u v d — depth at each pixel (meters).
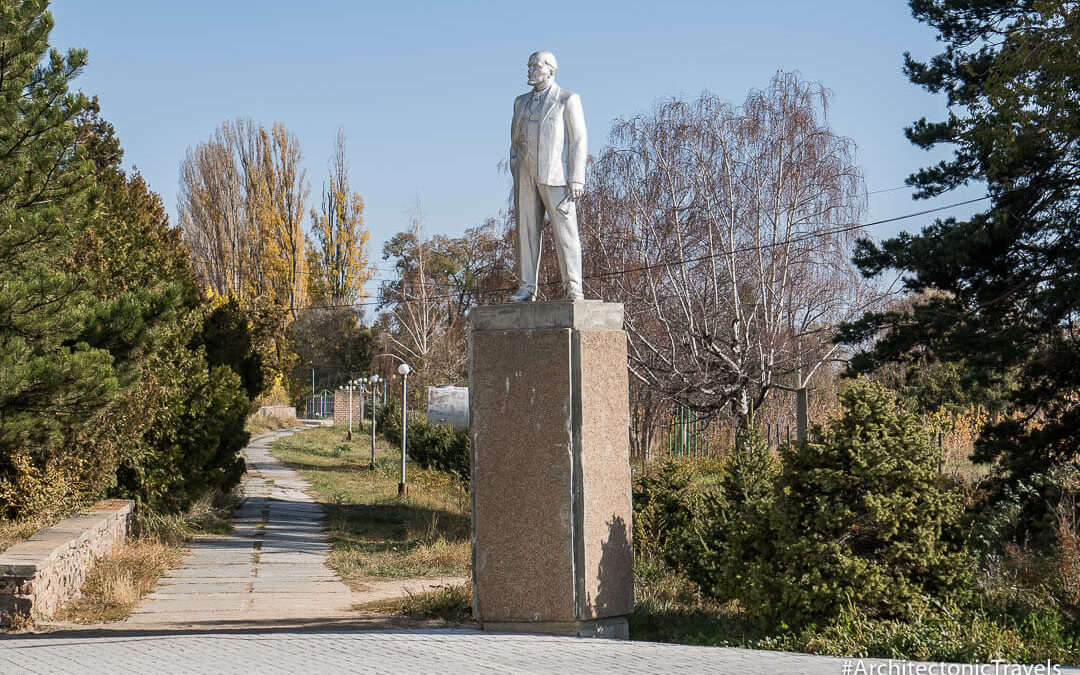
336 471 35.69
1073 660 7.93
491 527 9.48
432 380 54.94
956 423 25.80
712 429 34.03
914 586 8.80
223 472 23.08
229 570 16.38
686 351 29.84
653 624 10.41
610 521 9.54
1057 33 15.58
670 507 15.80
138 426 17.09
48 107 14.00
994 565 10.95
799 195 28.17
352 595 14.02
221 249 66.69
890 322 18.64
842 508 8.97
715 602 11.57
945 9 19.81
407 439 38.75
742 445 13.93
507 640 8.80
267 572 16.22
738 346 28.20
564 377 9.36
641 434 38.28
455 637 9.00
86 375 13.23
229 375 20.86
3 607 10.99
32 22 13.97
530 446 9.40
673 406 33.09
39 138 13.76
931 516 9.08
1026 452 17.48
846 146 28.55
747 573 9.42
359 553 18.28
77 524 14.45
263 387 27.19
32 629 10.81
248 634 9.62
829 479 9.02
